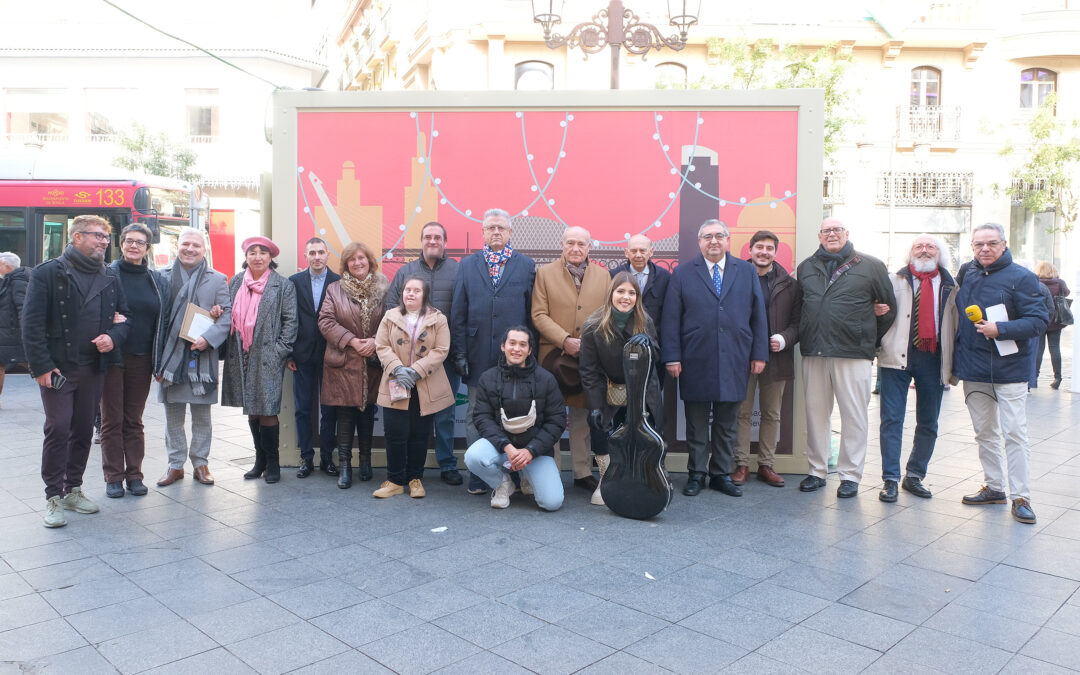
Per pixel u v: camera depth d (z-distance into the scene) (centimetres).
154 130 2962
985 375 524
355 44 3469
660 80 2175
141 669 306
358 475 625
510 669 307
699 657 318
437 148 641
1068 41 2411
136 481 566
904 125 2478
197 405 596
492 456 525
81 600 372
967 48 2469
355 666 309
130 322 537
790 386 632
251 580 399
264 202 710
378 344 561
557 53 2355
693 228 634
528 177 639
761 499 562
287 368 630
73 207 1291
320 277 616
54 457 484
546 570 415
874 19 2459
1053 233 2486
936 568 420
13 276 907
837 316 560
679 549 451
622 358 522
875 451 735
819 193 624
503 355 539
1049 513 527
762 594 383
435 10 2358
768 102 624
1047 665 312
